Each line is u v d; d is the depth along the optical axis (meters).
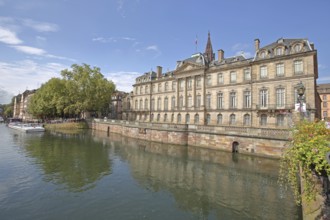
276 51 29.97
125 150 24.83
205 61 40.22
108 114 77.62
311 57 26.53
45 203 10.67
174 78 46.66
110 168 17.17
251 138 21.52
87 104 50.41
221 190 12.63
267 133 20.33
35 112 64.12
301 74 27.22
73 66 51.94
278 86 29.28
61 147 26.03
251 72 32.47
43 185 13.03
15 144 27.72
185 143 27.97
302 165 5.12
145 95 54.81
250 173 15.76
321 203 5.42
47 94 55.03
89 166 17.61
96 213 9.80
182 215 9.73
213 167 17.53
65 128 52.50
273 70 30.02
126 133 38.97
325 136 5.24
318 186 5.31
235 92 34.75
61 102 50.00
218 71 37.47
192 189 12.83
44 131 46.56
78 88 51.34
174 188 12.99
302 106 10.53
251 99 32.22
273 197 11.52
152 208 10.39
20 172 15.43
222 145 24.11
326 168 4.32
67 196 11.56
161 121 49.25
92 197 11.52
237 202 11.02
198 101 40.56
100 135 40.06
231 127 23.48
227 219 9.36
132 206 10.56
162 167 17.64
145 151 24.20
